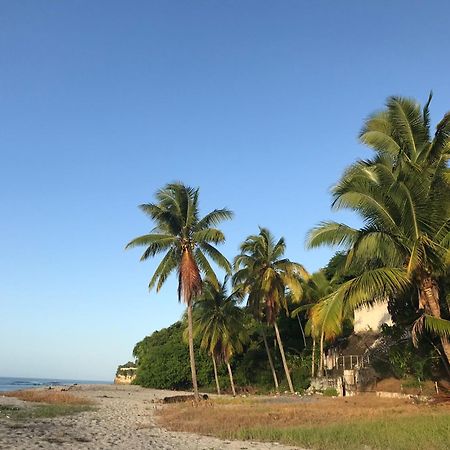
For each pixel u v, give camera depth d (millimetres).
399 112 24578
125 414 27734
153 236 33969
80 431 19234
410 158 23984
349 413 21547
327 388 40906
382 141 24516
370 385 34031
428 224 21031
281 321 57781
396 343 30859
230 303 49531
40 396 39656
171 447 15258
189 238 34781
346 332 48594
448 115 21000
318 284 47969
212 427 19562
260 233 44344
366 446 13586
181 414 25766
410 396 27375
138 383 67688
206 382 61469
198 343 62906
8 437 16688
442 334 21484
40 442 15750
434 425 15422
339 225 22594
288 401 33312
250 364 57156
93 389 59312
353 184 21422
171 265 34688
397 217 21422
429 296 21453
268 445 15336
